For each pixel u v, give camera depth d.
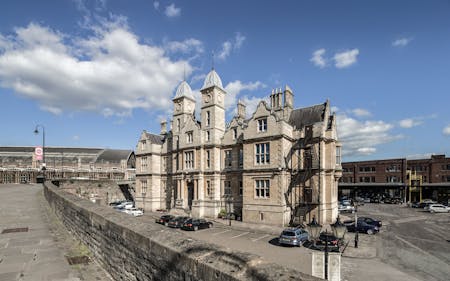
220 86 39.72
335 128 34.25
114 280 8.87
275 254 20.61
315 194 31.39
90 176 72.12
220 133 39.16
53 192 20.73
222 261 5.18
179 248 6.20
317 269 11.09
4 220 17.28
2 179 62.88
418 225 34.47
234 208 36.31
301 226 28.33
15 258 10.30
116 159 84.62
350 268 18.00
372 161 75.38
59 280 8.48
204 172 38.81
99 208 11.96
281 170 30.66
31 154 81.56
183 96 43.62
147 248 7.24
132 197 60.44
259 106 33.28
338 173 34.19
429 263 19.16
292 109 38.12
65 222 15.59
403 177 68.31
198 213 37.53
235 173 36.62
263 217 31.69
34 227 15.40
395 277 16.48
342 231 11.30
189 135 41.19
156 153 47.78
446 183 60.28
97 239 10.50
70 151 87.38
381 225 33.06
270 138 31.78
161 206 47.16
